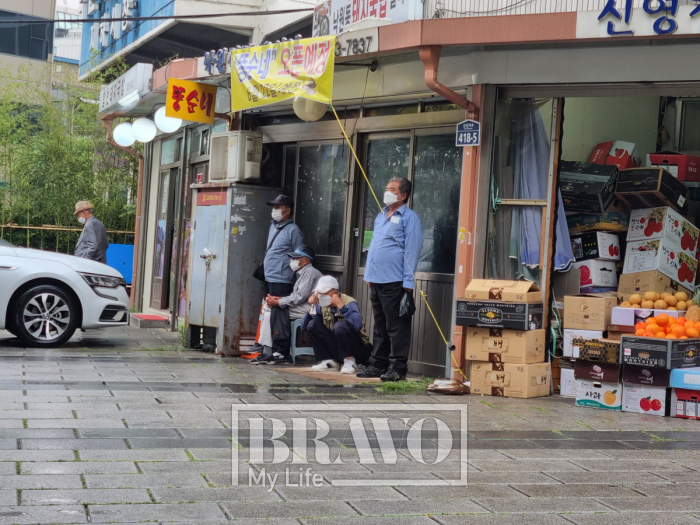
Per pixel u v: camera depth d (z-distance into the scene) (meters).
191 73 10.14
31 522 3.46
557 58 7.67
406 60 8.69
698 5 6.48
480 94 7.98
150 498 3.88
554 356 7.96
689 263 8.43
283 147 10.63
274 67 8.63
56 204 17.95
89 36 23.23
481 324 7.46
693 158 9.02
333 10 8.92
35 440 4.91
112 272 10.13
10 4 32.28
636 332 6.99
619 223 8.55
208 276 9.98
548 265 7.96
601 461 5.04
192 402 6.39
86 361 8.54
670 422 6.44
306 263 9.16
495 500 4.10
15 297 9.58
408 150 9.08
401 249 7.95
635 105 9.77
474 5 7.80
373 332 8.72
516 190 8.09
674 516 3.93
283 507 3.85
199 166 12.66
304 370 8.65
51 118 18.61
